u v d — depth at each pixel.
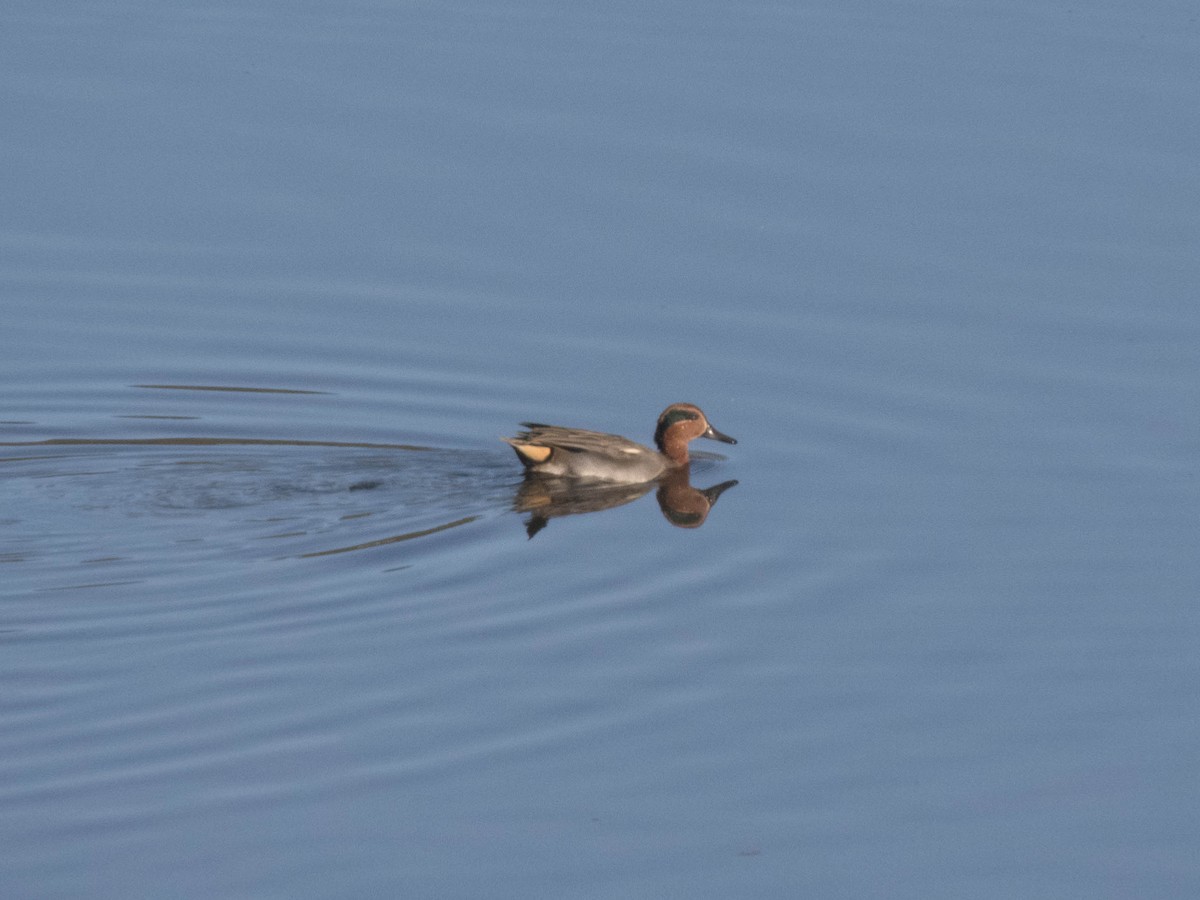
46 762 14.68
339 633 16.88
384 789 14.52
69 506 19.48
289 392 22.98
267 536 18.88
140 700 15.61
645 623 17.34
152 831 13.84
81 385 23.05
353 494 20.20
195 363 23.59
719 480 20.92
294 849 13.70
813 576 18.42
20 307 24.72
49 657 16.20
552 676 16.33
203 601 17.33
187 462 20.98
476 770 14.84
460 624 17.17
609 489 20.78
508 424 22.50
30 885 13.16
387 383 23.28
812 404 22.66
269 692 15.81
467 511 19.88
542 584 18.02
